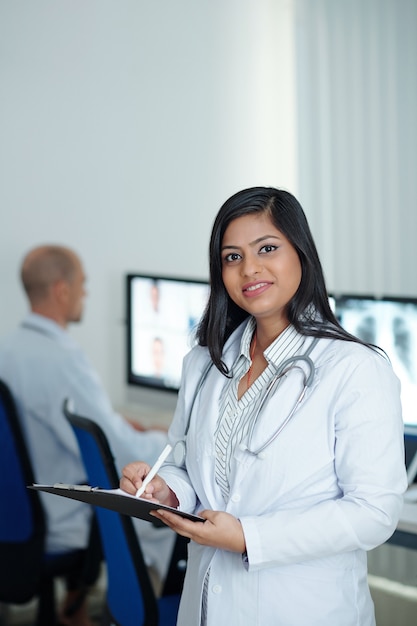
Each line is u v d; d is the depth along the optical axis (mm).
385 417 1538
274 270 1600
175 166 4238
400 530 2240
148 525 3260
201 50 4266
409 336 2590
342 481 1557
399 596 2691
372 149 4160
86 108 3992
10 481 2883
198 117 4281
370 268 4207
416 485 2574
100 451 2117
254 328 1734
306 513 1520
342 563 1608
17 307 3887
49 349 3105
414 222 4191
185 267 4328
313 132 4227
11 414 2869
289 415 1574
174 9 4180
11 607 3580
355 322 2703
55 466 3055
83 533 2992
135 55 4098
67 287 3217
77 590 3342
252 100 4375
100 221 4059
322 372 1581
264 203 1616
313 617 1581
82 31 3963
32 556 2902
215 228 1658
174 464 1809
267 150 4398
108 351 4129
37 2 3842
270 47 4328
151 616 2186
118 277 4125
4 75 3781
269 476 1573
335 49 4164
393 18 4105
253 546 1510
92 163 4020
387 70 4129
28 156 3861
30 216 3881
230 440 1647
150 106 4152
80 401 3062
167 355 3574
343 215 4199
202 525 1520
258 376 1679
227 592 1604
